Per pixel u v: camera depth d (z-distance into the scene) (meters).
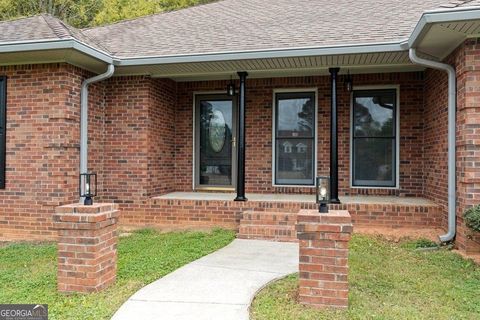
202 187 9.42
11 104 7.30
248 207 7.61
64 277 4.13
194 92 9.40
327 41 6.98
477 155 5.61
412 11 8.10
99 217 4.11
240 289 4.21
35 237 7.15
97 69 7.80
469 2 5.16
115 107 8.30
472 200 5.63
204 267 5.02
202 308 3.72
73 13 20.98
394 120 8.50
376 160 8.59
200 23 9.34
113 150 8.28
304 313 3.57
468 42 5.61
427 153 8.00
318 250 3.73
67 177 7.20
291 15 9.12
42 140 7.17
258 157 9.09
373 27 7.42
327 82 8.72
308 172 8.91
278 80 8.95
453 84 6.21
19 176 7.27
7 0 19.58
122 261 5.21
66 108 7.15
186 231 7.31
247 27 8.57
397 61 7.29
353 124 8.66
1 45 6.57
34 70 7.21
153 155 8.44
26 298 3.97
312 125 8.88
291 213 7.17
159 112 8.70
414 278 4.58
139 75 8.21
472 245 5.64
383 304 3.80
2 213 7.34
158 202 8.05
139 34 8.95
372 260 5.27
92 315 3.56
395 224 7.08
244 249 6.01
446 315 3.54
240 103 7.85
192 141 9.42
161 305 3.79
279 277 4.62
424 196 8.20
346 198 8.08
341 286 3.68
